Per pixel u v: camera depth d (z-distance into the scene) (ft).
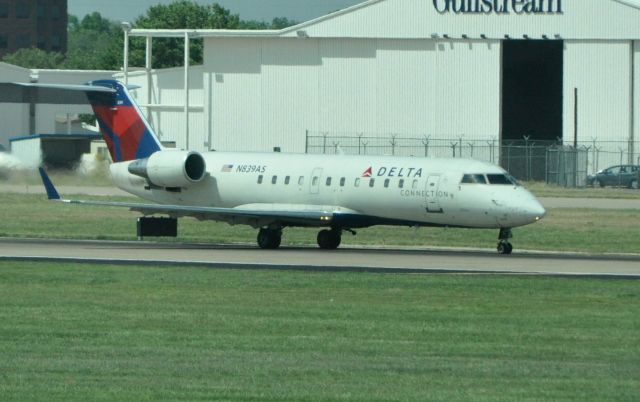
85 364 259.60
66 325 313.53
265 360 265.54
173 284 397.39
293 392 230.68
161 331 304.50
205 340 291.58
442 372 252.21
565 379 245.65
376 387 236.02
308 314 333.21
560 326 314.35
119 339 292.61
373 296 369.09
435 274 426.51
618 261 486.38
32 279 411.34
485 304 352.69
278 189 571.28
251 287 389.80
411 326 313.53
